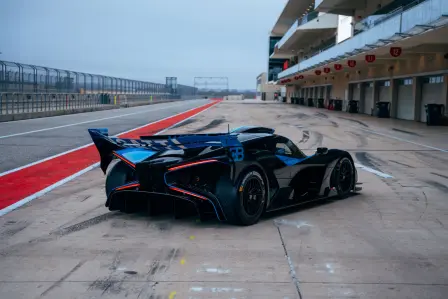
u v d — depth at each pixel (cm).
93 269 405
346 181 708
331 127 2103
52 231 523
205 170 534
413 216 594
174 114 3331
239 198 520
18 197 707
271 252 448
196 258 431
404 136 1691
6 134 1709
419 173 934
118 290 361
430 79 2352
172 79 9806
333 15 4272
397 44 1994
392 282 377
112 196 575
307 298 346
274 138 611
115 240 488
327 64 3300
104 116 3048
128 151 576
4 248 464
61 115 3180
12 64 2800
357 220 572
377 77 3083
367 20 2297
